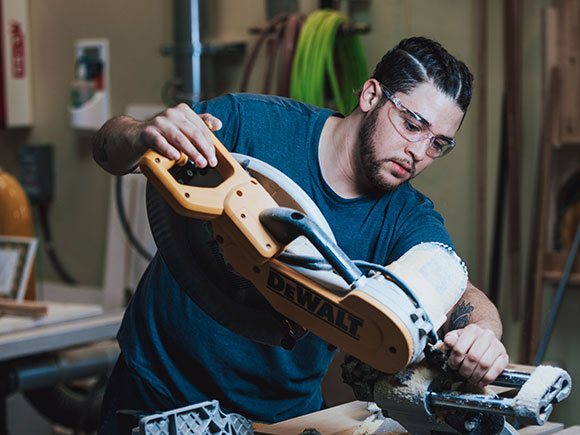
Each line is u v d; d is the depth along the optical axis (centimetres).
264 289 129
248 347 167
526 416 113
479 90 324
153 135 129
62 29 441
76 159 440
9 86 445
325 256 121
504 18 316
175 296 169
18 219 324
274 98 172
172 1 393
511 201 318
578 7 303
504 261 326
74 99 425
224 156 133
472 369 120
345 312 119
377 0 344
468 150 330
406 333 114
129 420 171
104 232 431
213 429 134
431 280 125
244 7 380
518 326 324
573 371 315
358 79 336
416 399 121
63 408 332
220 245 131
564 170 318
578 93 304
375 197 164
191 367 170
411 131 148
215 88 391
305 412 181
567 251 316
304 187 164
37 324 279
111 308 409
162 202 140
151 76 412
